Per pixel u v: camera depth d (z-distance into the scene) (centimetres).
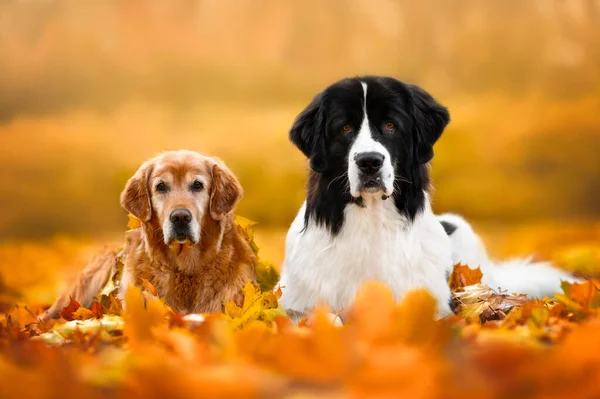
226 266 690
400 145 644
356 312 311
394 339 305
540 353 269
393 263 643
